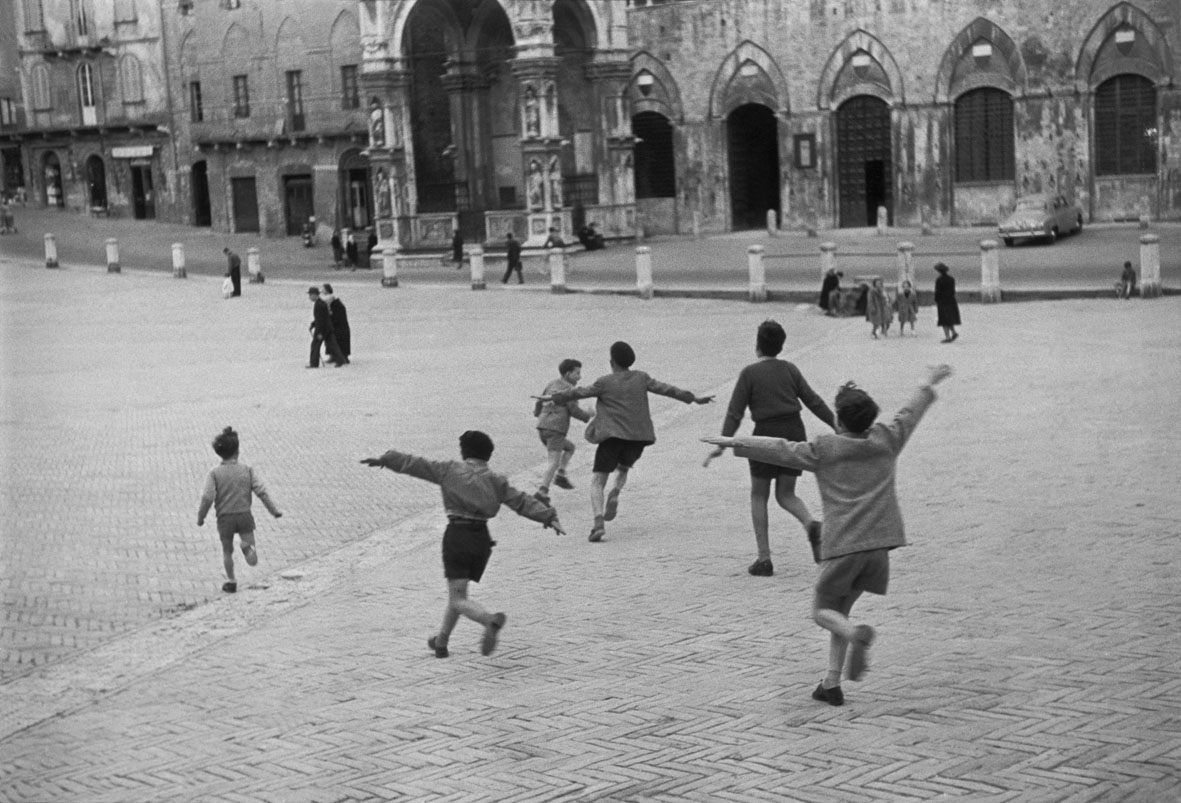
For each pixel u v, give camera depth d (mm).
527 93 52344
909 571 12914
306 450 22078
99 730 10125
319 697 10492
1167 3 49375
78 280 53656
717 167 59125
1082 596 11719
